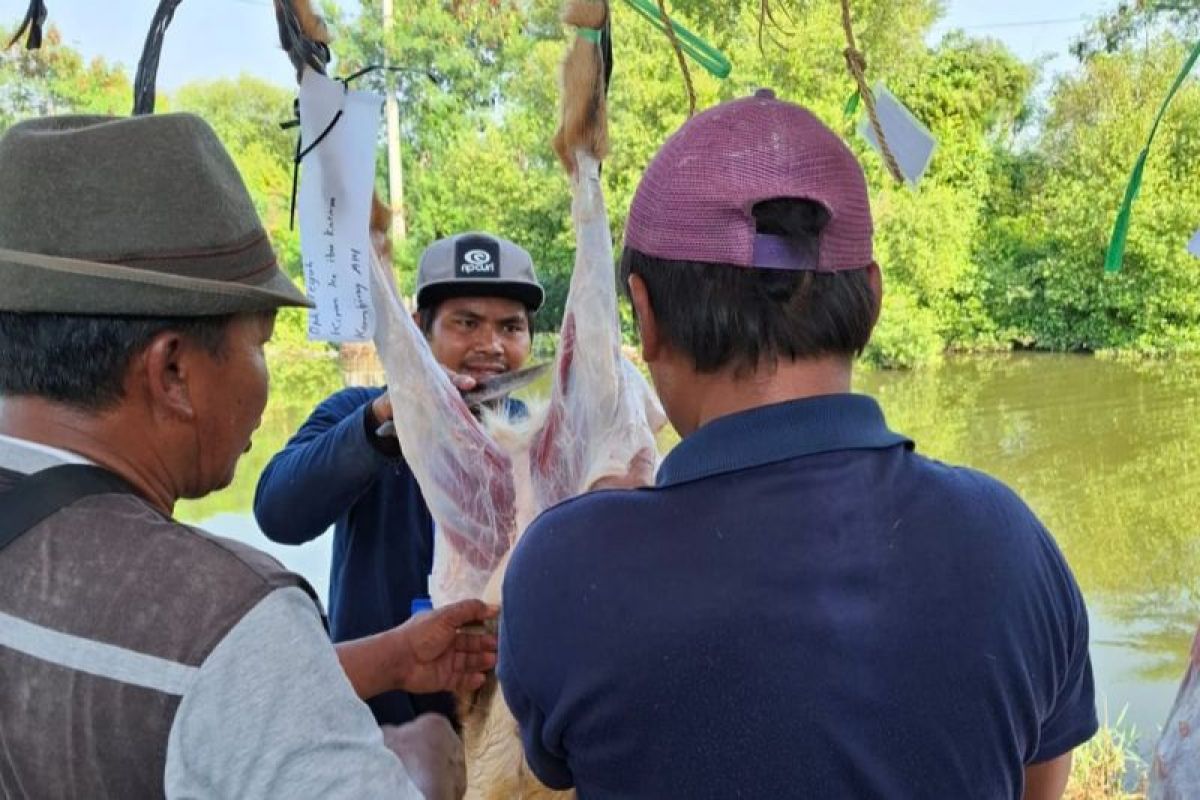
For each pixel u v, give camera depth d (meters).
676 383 0.94
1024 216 18.48
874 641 0.81
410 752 1.32
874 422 0.91
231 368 0.91
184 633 0.78
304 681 0.80
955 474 0.91
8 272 0.82
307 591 0.87
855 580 0.82
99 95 11.17
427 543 1.85
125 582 0.79
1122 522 9.23
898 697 0.81
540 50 12.02
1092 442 12.28
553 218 13.31
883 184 15.96
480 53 12.71
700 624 0.82
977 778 0.83
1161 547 8.49
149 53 1.11
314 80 1.20
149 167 0.84
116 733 0.76
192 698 0.77
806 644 0.81
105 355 0.84
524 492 1.57
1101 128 16.11
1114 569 8.05
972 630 0.83
